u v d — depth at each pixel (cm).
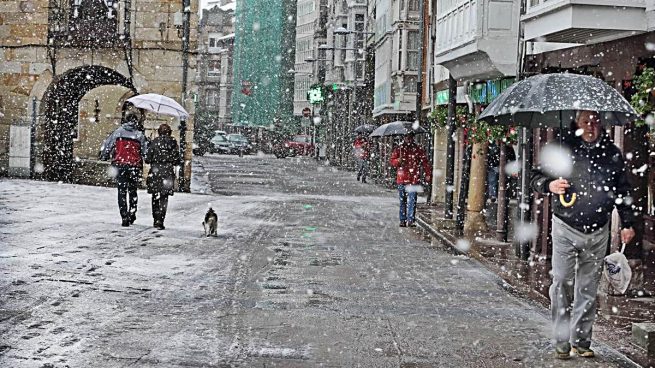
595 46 1591
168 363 815
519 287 1346
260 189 4006
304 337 952
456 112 2394
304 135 10988
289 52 12738
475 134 2047
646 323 973
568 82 943
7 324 938
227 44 14400
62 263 1373
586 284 895
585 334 899
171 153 1956
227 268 1428
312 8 12044
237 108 13412
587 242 884
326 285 1311
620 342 979
